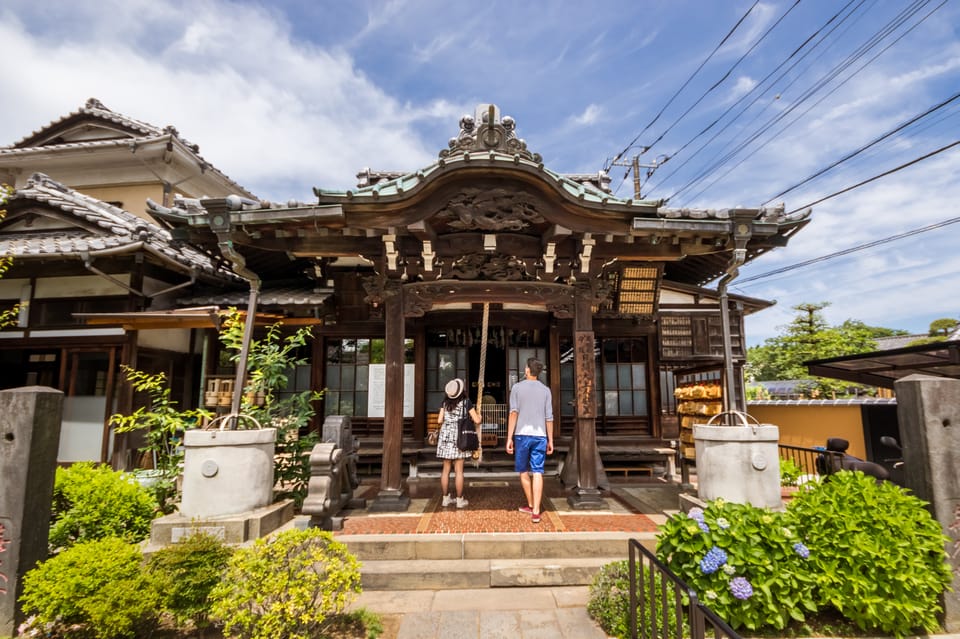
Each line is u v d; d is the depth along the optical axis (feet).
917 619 9.99
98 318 20.52
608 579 11.21
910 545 10.12
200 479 13.12
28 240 25.21
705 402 18.74
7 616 10.16
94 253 21.97
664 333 27.53
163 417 16.78
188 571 9.83
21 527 10.51
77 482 14.55
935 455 10.98
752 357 95.86
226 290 27.04
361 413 26.07
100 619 8.98
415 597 11.87
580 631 10.27
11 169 37.06
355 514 15.97
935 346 19.92
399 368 17.51
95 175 36.86
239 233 16.29
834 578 9.92
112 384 22.80
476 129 16.37
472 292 17.83
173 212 16.03
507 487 21.01
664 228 15.52
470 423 17.21
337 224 15.70
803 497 11.63
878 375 26.30
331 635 10.00
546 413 15.87
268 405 18.93
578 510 16.40
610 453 24.43
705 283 28.35
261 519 12.87
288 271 28.40
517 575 12.41
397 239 16.99
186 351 26.35
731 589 9.64
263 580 9.12
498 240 17.70
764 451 13.41
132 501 14.62
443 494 17.15
